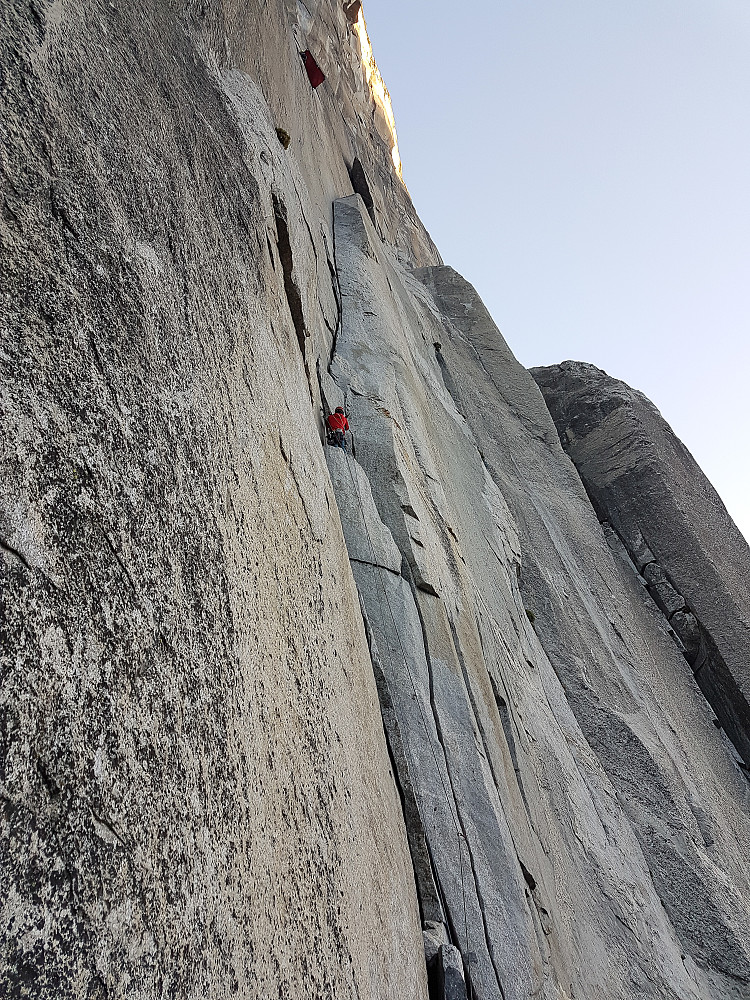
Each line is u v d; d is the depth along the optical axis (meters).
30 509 2.15
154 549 2.82
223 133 5.46
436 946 5.56
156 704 2.52
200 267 4.18
